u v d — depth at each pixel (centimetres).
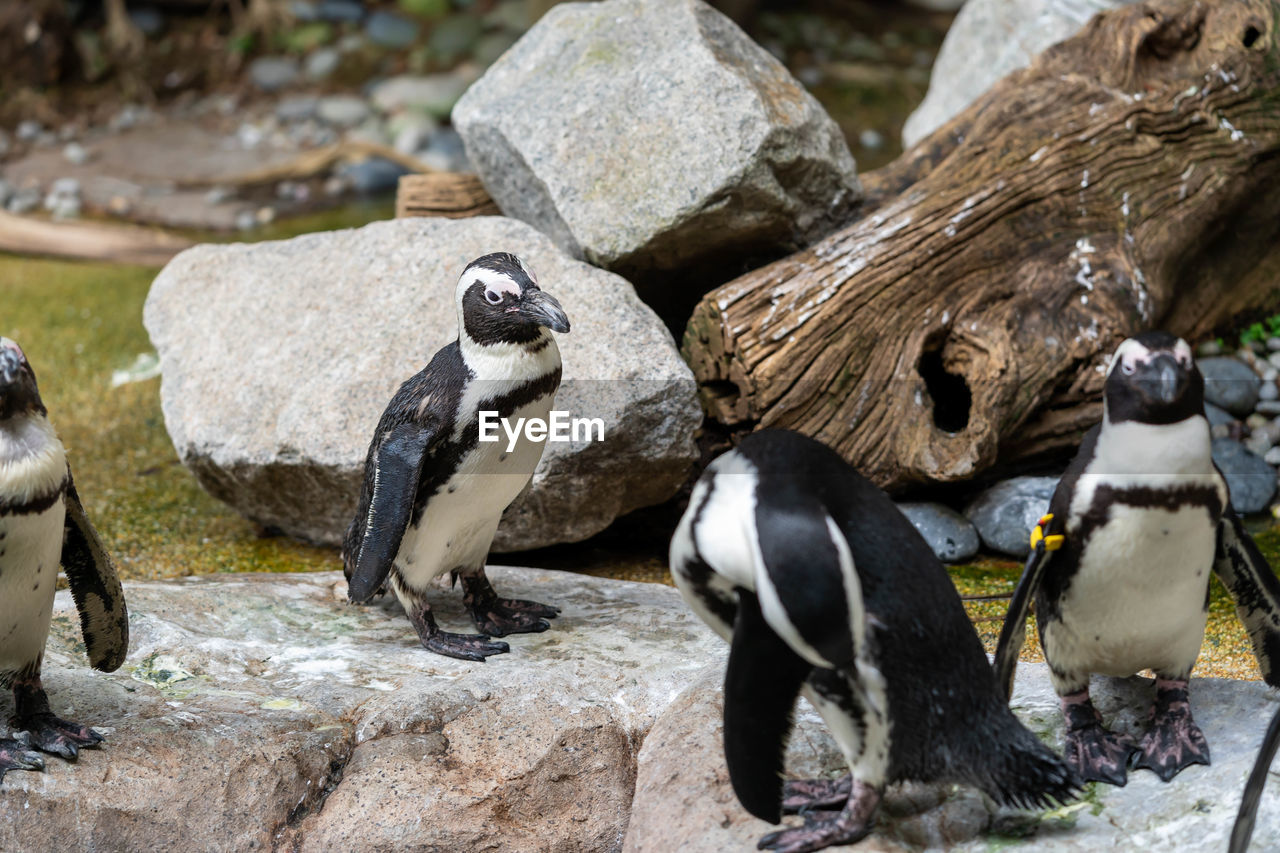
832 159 557
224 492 533
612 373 474
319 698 355
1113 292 535
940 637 253
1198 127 589
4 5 1184
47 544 290
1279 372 622
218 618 411
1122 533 265
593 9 607
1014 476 545
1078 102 583
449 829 321
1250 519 526
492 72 619
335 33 1255
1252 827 249
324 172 1050
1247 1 612
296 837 316
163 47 1247
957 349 525
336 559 528
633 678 370
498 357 371
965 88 827
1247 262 659
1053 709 320
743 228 545
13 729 314
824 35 1284
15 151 1095
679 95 545
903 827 277
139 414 679
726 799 293
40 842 295
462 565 410
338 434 482
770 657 248
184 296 567
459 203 642
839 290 514
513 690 361
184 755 318
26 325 791
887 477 513
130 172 1056
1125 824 270
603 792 336
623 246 540
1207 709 311
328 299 535
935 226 531
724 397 518
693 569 261
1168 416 257
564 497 477
